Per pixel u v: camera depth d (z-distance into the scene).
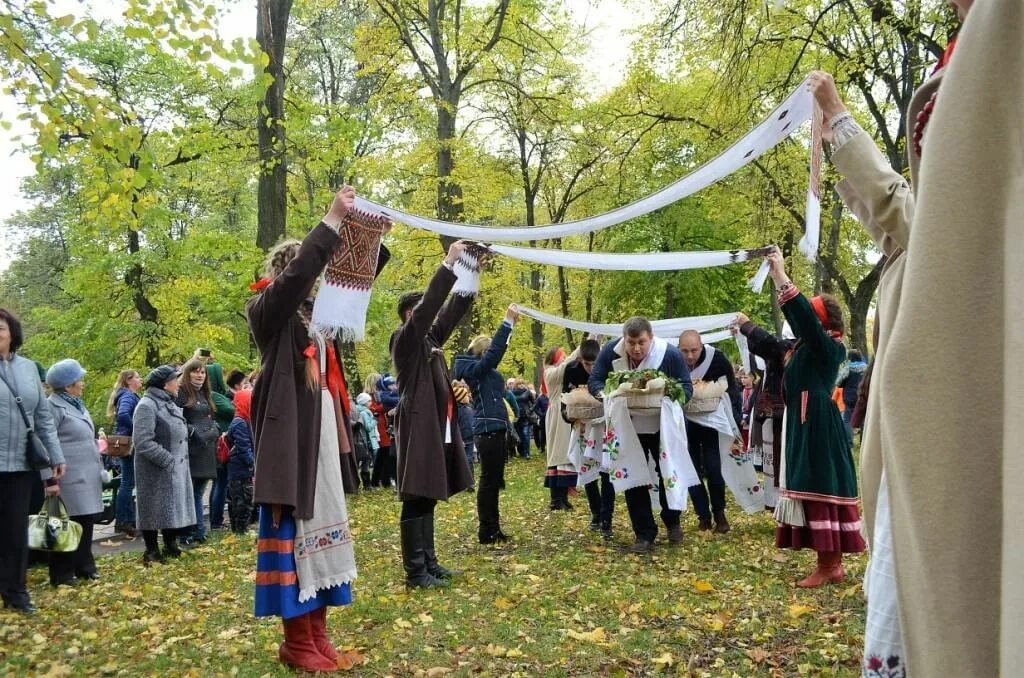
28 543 6.06
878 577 1.53
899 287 1.85
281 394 3.92
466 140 22.02
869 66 15.27
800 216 18.00
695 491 8.09
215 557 8.20
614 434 7.09
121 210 7.46
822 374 5.77
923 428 1.14
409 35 21.58
